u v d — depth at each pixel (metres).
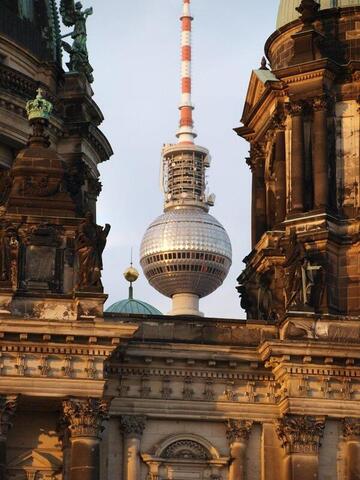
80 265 178.62
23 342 175.00
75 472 173.75
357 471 181.00
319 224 194.88
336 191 198.50
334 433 183.00
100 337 175.25
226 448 185.62
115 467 183.00
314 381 182.62
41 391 174.50
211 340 188.50
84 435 174.50
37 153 185.75
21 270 179.88
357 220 195.38
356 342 185.25
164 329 188.38
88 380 175.38
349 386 183.12
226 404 185.88
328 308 189.00
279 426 183.62
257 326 189.88
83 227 179.75
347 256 195.25
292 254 188.75
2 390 173.88
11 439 181.12
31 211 181.88
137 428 184.12
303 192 198.25
